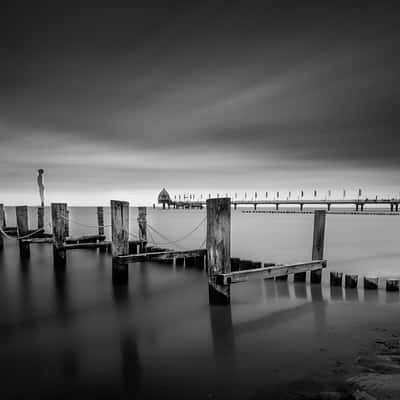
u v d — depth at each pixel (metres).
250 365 5.72
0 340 7.18
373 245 26.95
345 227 52.12
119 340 7.12
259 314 8.76
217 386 5.01
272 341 6.86
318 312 8.89
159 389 4.98
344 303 9.76
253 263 13.05
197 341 6.93
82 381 5.27
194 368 5.66
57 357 6.23
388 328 7.61
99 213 21.84
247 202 165.75
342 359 5.88
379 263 18.08
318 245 11.70
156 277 13.96
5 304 10.24
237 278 8.96
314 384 4.94
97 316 8.95
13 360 6.12
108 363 5.92
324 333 7.29
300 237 34.66
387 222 71.19
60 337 7.37
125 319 8.64
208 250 9.07
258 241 30.73
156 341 7.00
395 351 6.21
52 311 9.46
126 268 12.02
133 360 6.04
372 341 6.79
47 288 12.29
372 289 11.23
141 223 18.09
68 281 13.43
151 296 10.97
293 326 7.79
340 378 5.09
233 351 6.36
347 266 17.16
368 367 5.48
